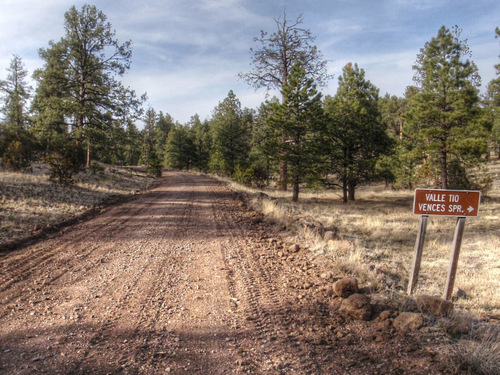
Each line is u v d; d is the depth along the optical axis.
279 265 7.25
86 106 31.53
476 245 11.30
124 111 32.56
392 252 9.88
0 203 12.45
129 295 5.48
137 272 6.67
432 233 13.94
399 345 3.86
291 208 16.64
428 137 21.84
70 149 19.83
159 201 18.92
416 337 4.01
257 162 41.62
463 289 6.46
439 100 21.45
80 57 30.94
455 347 3.72
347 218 16.89
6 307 4.98
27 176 19.61
